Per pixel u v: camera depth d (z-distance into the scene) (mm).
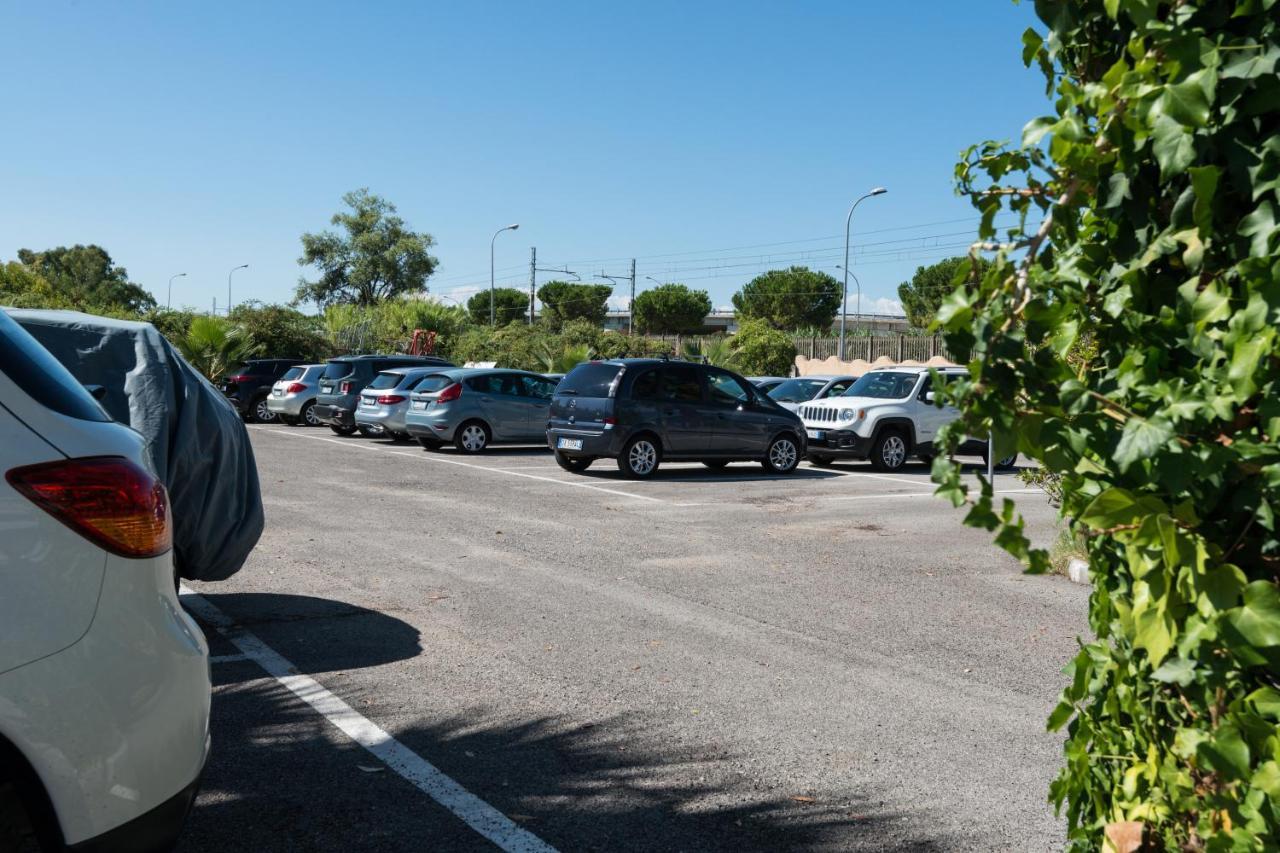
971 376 1428
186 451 5574
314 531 9711
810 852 3531
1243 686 1554
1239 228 1509
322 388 23734
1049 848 3594
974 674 5625
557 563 8453
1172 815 1726
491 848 3510
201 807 3781
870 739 4617
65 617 2406
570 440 15328
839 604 7242
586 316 98312
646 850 3516
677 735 4617
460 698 5055
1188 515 1510
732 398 15953
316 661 5609
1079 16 1795
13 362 2580
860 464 18703
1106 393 1630
